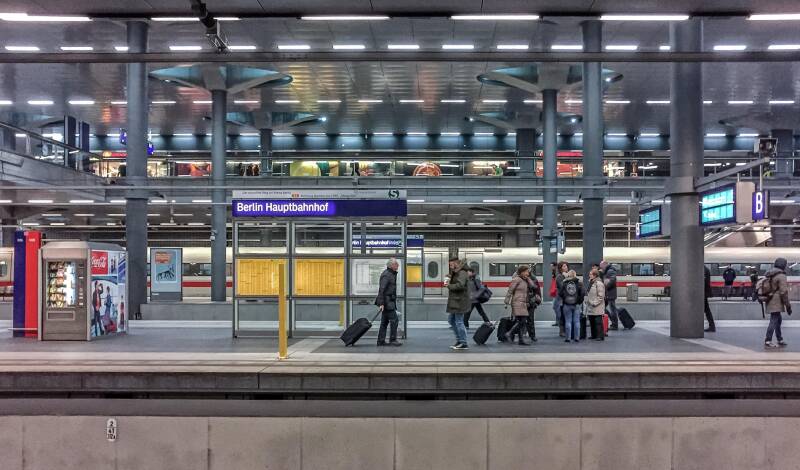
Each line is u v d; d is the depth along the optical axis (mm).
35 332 13992
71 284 13344
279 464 8430
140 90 22688
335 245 14086
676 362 10344
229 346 12469
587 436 8461
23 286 14031
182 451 8469
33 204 31625
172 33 24062
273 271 13742
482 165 32875
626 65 28078
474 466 8422
